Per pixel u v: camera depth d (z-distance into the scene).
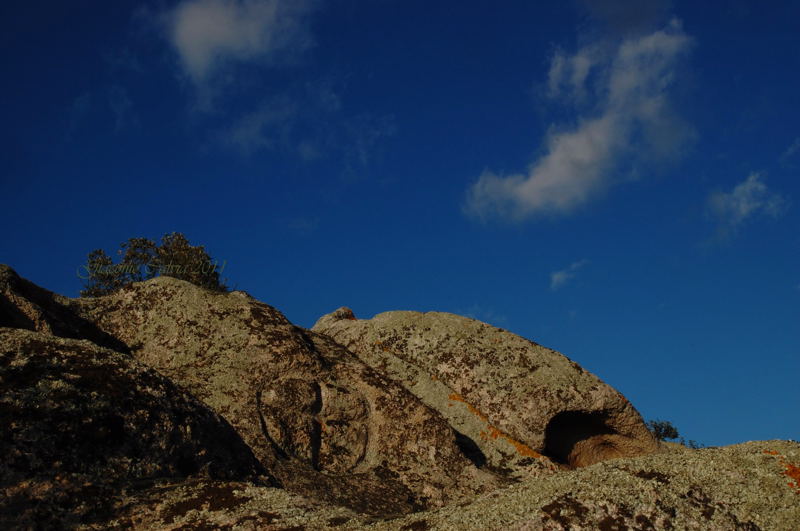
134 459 22.33
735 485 21.14
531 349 41.66
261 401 33.47
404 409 35.97
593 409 38.62
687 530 19.17
